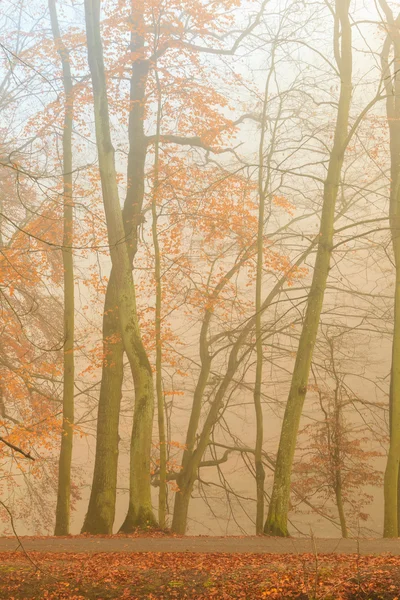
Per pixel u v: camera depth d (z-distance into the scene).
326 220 16.89
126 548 11.83
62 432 19.17
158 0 19.28
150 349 19.17
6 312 20.09
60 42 20.81
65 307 19.53
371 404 23.09
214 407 22.48
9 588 8.65
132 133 20.80
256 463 20.25
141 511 16.16
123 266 17.14
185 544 12.52
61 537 15.08
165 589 8.41
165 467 18.23
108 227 17.34
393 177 20.02
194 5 20.06
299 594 7.87
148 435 16.48
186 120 21.47
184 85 20.42
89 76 20.50
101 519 17.95
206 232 21.42
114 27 20.53
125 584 8.60
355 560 9.00
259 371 20.20
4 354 21.09
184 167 20.77
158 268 18.84
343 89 17.42
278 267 20.22
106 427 18.58
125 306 16.95
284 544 12.27
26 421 21.16
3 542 13.43
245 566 9.04
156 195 19.16
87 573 9.05
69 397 19.22
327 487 24.14
